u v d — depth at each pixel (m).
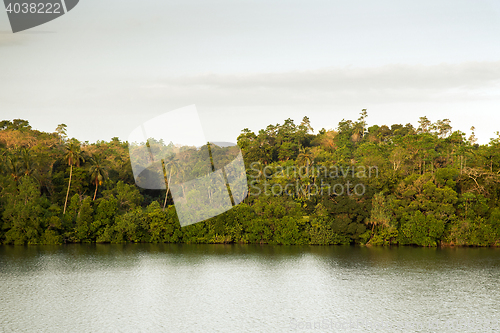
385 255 85.50
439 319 44.72
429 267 74.12
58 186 103.38
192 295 54.84
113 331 40.25
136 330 40.59
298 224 97.62
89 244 96.25
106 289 57.69
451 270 71.69
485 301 52.41
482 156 109.31
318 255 85.44
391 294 55.84
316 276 66.81
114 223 98.19
